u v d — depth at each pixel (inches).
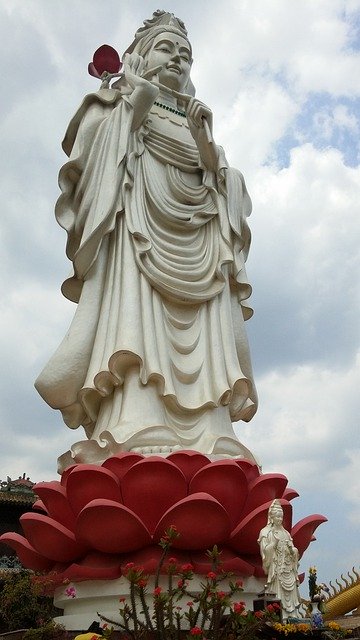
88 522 529.0
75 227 751.7
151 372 643.5
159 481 544.1
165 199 768.9
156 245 731.4
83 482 556.4
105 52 880.9
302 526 609.9
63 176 759.7
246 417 728.3
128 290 694.5
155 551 540.1
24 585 644.7
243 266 783.1
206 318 730.2
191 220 761.6
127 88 824.3
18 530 1241.4
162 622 384.5
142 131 804.0
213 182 805.9
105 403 676.1
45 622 568.7
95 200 735.1
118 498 554.9
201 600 399.2
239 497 568.4
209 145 792.9
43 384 677.3
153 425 616.1
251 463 601.6
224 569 536.4
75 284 751.7
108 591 538.9
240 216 803.4
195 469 568.1
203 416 661.3
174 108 872.9
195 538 531.8
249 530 556.7
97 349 683.4
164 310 710.5
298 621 483.2
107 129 768.3
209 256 759.7
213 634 390.6
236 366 700.7
